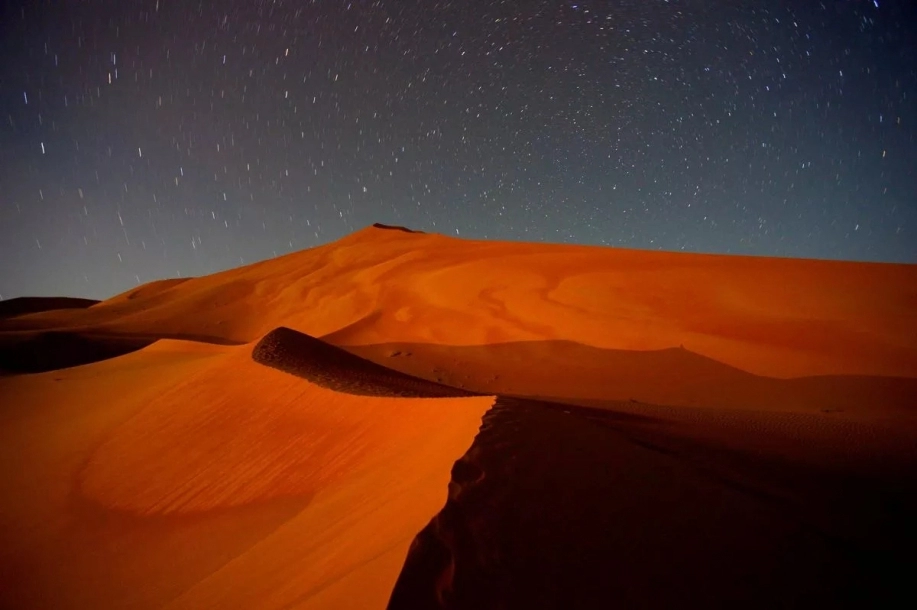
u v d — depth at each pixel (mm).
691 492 6680
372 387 14250
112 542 10297
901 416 19422
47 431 16438
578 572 4473
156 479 12094
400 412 11398
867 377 24609
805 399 23000
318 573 5727
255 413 13578
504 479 6035
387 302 43656
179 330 50438
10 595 9180
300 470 10906
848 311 32031
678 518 5883
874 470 12039
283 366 15719
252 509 10148
